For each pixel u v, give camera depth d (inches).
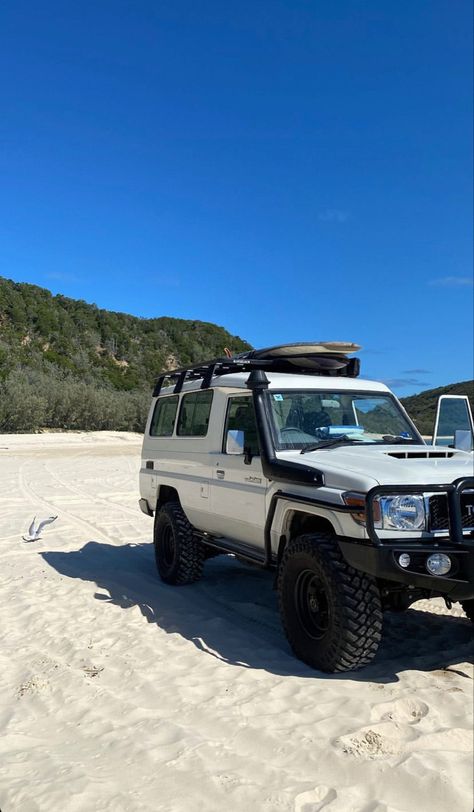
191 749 128.7
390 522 160.6
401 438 221.8
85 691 164.2
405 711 143.3
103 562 314.5
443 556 156.1
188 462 262.5
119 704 155.3
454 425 235.3
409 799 109.8
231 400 238.8
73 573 293.3
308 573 176.1
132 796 113.4
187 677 169.3
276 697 153.0
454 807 107.2
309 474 178.5
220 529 241.8
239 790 113.2
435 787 111.8
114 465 853.8
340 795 110.7
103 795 114.2
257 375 208.8
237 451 207.3
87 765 126.2
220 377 252.8
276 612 229.1
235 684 161.9
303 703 148.6
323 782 116.0
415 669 167.6
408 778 114.7
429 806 107.9
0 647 202.7
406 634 197.0
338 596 161.5
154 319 3892.7
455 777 114.6
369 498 157.8
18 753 134.6
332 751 125.0
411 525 161.2
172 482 275.6
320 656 167.9
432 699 147.5
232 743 132.0
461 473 169.2
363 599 160.2
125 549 346.9
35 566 306.7
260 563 208.2
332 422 220.4
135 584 273.1
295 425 212.5
